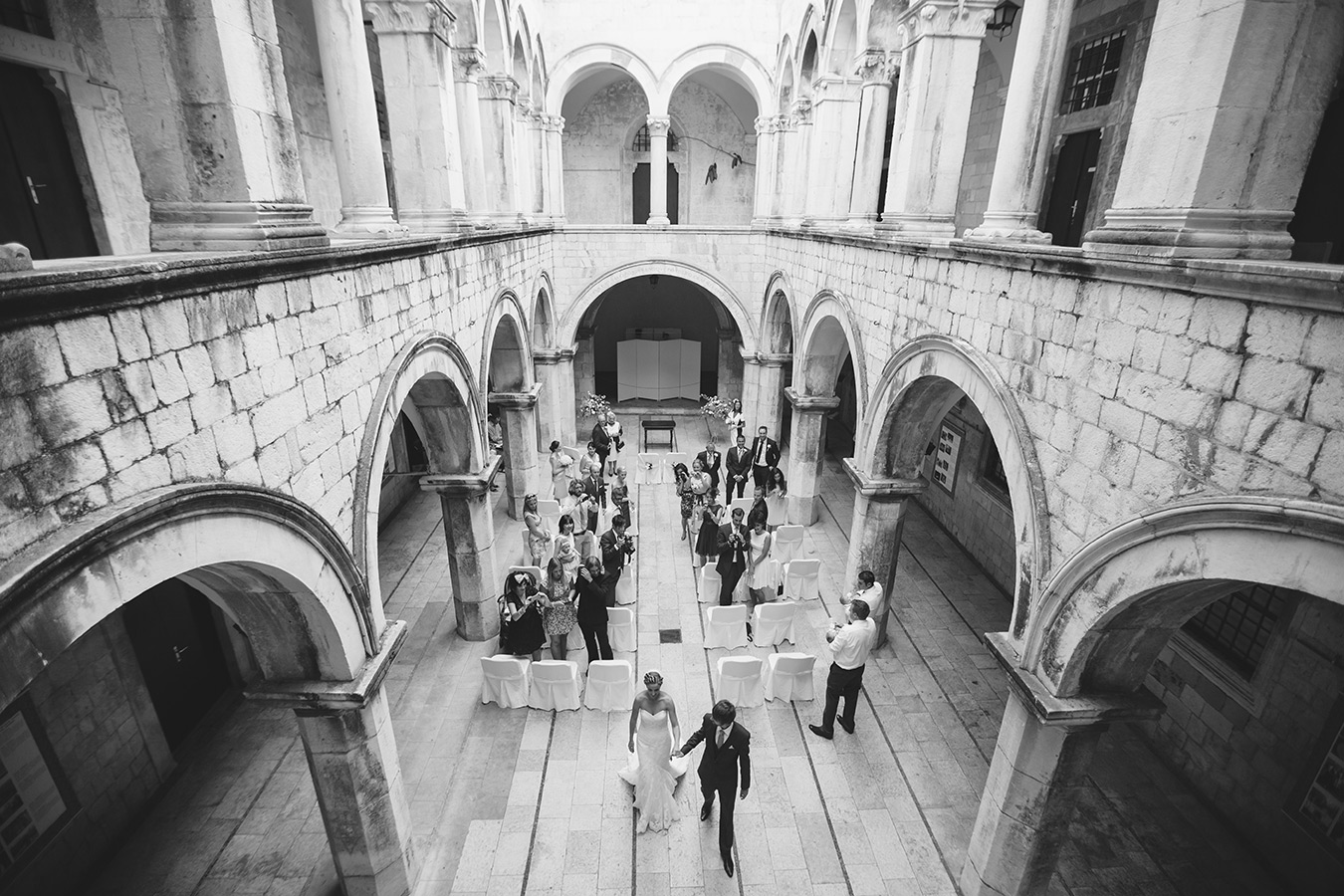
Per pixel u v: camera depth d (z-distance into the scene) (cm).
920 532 1445
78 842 662
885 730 860
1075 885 679
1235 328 369
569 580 943
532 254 1451
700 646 1016
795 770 795
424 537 1385
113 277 290
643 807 704
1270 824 699
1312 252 638
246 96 418
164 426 337
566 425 1934
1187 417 406
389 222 720
